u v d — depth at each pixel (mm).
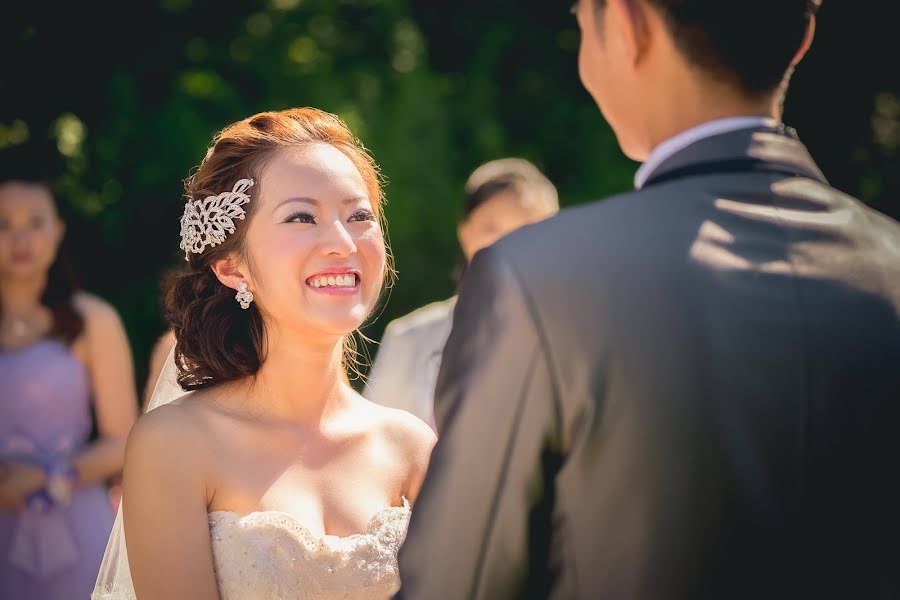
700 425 1415
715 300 1444
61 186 6664
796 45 1542
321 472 2346
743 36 1513
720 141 1553
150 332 6773
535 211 4125
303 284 2279
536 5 8070
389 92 7477
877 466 1464
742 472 1413
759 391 1427
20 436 4012
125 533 2246
